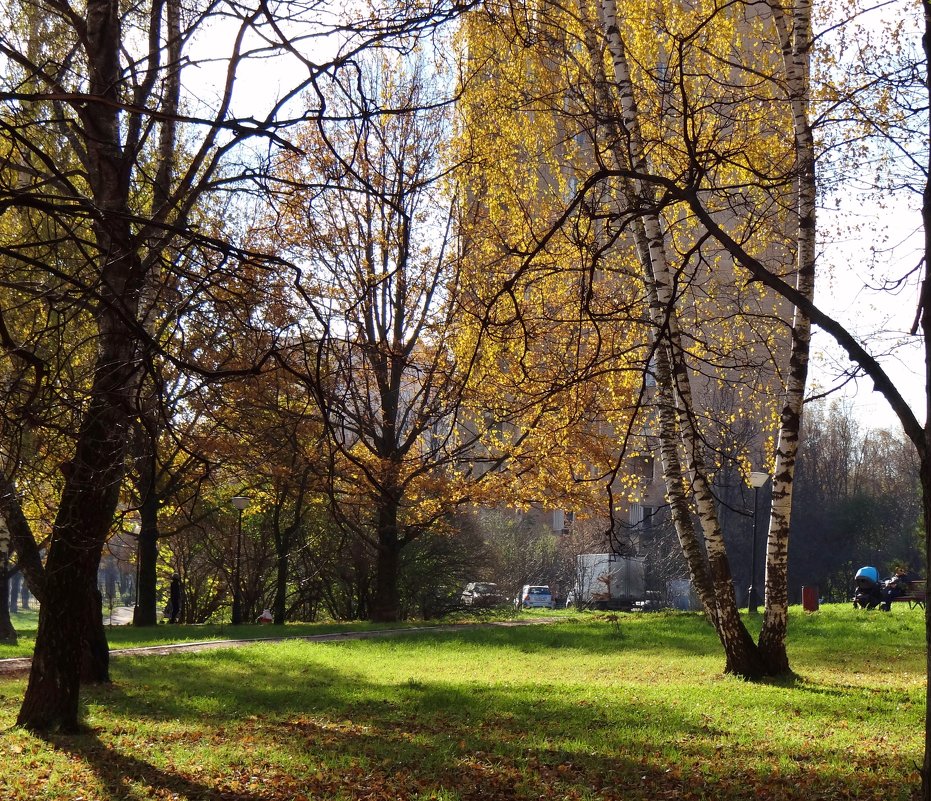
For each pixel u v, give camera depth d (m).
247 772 9.38
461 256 19.44
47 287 5.62
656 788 8.55
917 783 8.25
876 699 12.88
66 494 10.34
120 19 8.67
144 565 32.84
